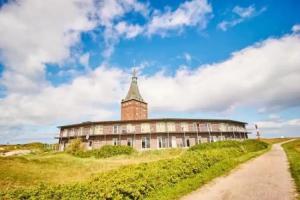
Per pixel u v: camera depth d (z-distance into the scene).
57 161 23.14
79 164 21.89
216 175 12.66
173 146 43.31
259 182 10.50
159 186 8.88
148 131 44.09
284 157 21.47
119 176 8.21
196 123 46.03
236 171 14.18
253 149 33.12
